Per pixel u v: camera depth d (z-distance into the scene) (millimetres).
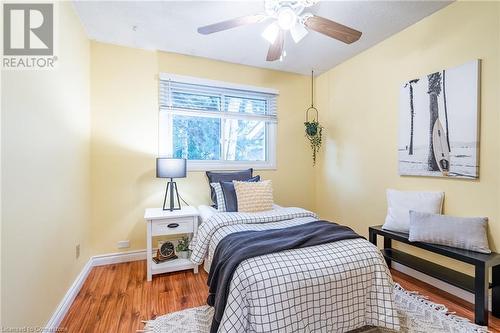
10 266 1157
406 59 2414
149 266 2295
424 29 2246
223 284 1360
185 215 2432
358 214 3004
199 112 3051
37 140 1447
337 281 1398
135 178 2793
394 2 2014
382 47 2664
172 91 2963
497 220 1780
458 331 1592
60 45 1808
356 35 1830
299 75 3615
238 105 3305
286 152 3553
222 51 2898
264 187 2619
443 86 2086
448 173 2059
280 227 1977
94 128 2643
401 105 2451
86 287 2170
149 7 2088
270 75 3434
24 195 1292
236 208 2516
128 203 2768
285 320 1260
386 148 2641
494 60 1787
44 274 1504
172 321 1692
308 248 1533
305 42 2684
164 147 2902
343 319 1418
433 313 1780
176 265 2402
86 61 2492
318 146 3652
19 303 1229
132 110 2781
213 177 2963
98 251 2658
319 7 2061
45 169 1543
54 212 1671
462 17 1966
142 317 1746
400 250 2514
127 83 2762
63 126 1857
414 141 2330
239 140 3367
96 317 1747
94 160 2643
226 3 2031
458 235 1854
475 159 1883
